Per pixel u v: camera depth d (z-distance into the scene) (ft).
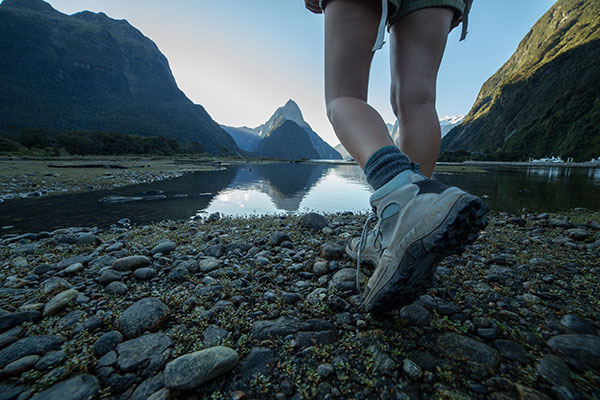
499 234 8.52
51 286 4.72
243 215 15.44
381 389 2.53
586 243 7.33
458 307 3.80
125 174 43.73
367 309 3.20
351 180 47.06
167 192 26.94
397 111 4.74
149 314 3.67
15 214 15.67
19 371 2.78
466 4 4.41
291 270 5.45
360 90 3.54
